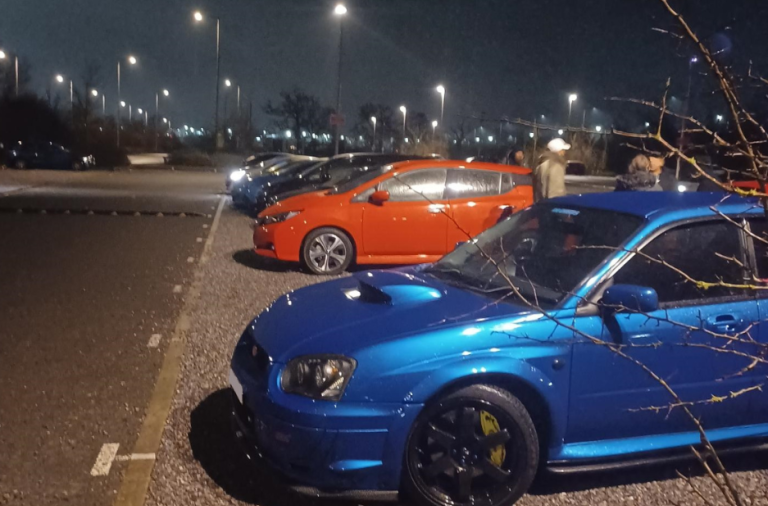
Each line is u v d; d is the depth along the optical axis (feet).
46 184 93.45
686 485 13.73
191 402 17.16
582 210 15.23
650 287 13.12
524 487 12.41
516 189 33.53
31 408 16.56
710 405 13.25
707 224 13.80
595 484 13.73
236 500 12.85
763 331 13.23
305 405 11.85
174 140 276.82
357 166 52.54
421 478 12.11
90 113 188.14
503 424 12.23
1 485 13.08
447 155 106.83
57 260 35.70
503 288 13.67
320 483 11.99
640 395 12.84
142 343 21.72
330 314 13.57
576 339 12.44
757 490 13.50
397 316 12.94
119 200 71.51
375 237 32.78
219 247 41.24
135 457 14.32
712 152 8.67
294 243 32.73
